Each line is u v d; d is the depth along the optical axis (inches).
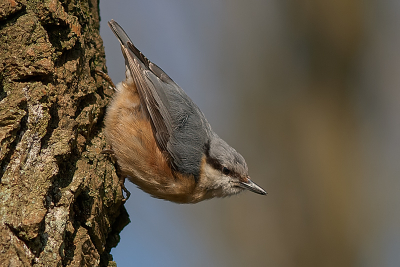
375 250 498.9
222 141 336.2
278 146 524.7
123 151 287.7
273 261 494.9
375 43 547.5
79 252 219.3
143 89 293.1
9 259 180.9
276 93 533.6
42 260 195.2
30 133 205.5
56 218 207.5
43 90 212.5
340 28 545.3
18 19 217.0
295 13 546.9
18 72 210.7
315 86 538.6
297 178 516.4
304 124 526.9
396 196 510.3
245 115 528.7
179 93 316.8
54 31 236.1
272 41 542.9
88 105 259.3
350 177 514.6
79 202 234.1
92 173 245.0
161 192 311.7
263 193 333.4
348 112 533.0
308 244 499.5
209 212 502.3
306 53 545.0
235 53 533.6
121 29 319.0
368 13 552.4
